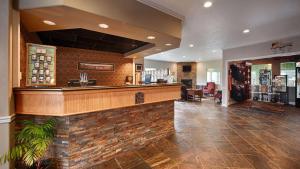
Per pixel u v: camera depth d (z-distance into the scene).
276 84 9.24
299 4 3.28
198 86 13.18
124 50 6.23
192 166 2.56
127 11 2.80
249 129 4.41
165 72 5.43
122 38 4.54
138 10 2.97
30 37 3.51
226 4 3.25
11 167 2.13
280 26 4.61
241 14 3.75
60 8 2.23
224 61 8.01
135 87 3.03
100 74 6.02
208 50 8.46
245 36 5.66
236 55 7.46
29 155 1.98
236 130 4.32
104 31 3.28
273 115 6.16
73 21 2.72
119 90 2.79
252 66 10.34
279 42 6.02
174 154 2.98
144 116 3.42
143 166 2.58
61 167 2.39
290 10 3.56
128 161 2.75
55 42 4.86
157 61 12.81
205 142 3.52
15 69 2.27
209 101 9.88
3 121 2.02
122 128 3.03
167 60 12.97
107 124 2.81
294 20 4.15
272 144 3.39
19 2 2.24
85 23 2.81
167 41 4.13
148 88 3.31
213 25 4.50
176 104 8.73
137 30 3.20
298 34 5.43
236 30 4.96
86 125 2.54
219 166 2.56
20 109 2.28
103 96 2.60
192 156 2.89
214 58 11.77
